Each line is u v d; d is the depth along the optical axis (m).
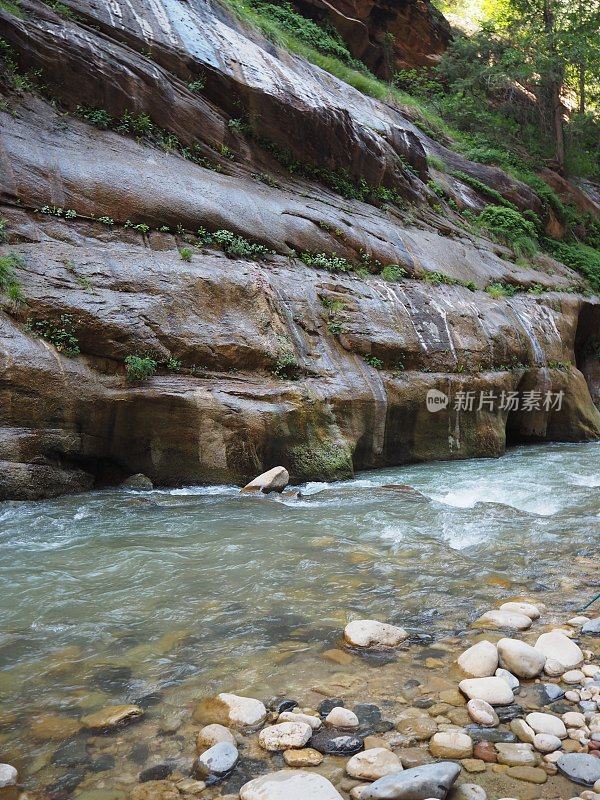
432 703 2.82
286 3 21.39
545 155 26.98
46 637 3.56
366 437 9.95
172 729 2.63
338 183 14.55
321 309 10.50
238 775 2.33
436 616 3.88
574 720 2.67
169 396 7.68
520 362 13.84
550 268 19.52
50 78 10.38
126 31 11.90
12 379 6.77
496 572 4.72
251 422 8.13
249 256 10.44
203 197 10.54
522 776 2.31
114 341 7.68
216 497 7.30
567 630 3.65
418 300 12.30
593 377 18.75
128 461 7.69
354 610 3.96
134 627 3.70
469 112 25.17
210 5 15.05
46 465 7.00
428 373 11.34
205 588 4.35
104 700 2.87
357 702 2.83
